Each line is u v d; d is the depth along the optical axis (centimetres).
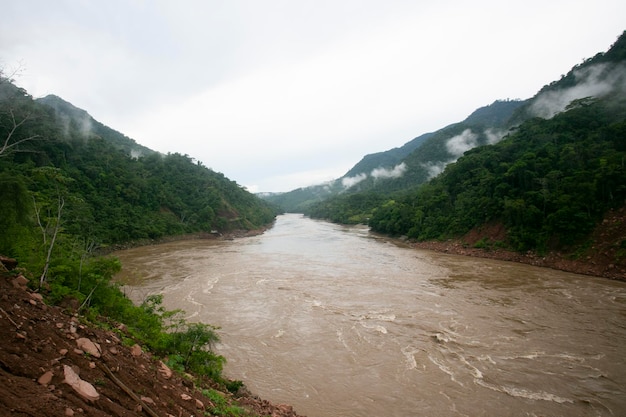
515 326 2269
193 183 10206
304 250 5959
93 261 1838
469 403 1475
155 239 6812
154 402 736
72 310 1108
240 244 6969
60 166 6122
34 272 1384
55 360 640
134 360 884
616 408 1433
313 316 2502
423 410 1436
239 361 1833
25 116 1994
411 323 2355
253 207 13162
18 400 489
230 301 2847
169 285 3338
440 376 1688
